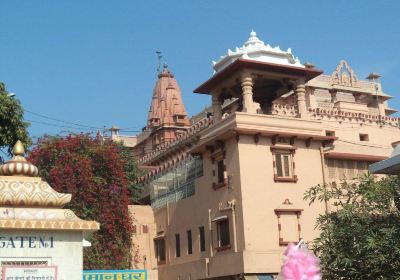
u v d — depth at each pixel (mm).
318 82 40094
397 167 9320
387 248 9992
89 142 30828
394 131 37906
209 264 26547
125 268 28859
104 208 28781
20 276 8000
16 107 18969
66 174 28203
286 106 32594
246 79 26703
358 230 10812
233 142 25969
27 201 8398
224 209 25984
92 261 27453
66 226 8328
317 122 27922
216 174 27219
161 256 32094
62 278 8234
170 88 54219
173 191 31641
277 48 28234
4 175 8641
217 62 29438
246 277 23734
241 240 24672
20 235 8141
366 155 30250
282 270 5844
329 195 12930
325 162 28656
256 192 25266
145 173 38562
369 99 44219
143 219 33094
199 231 28250
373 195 11266
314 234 26016
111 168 30375
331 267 11016
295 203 26078
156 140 51969
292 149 26797
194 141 35844
